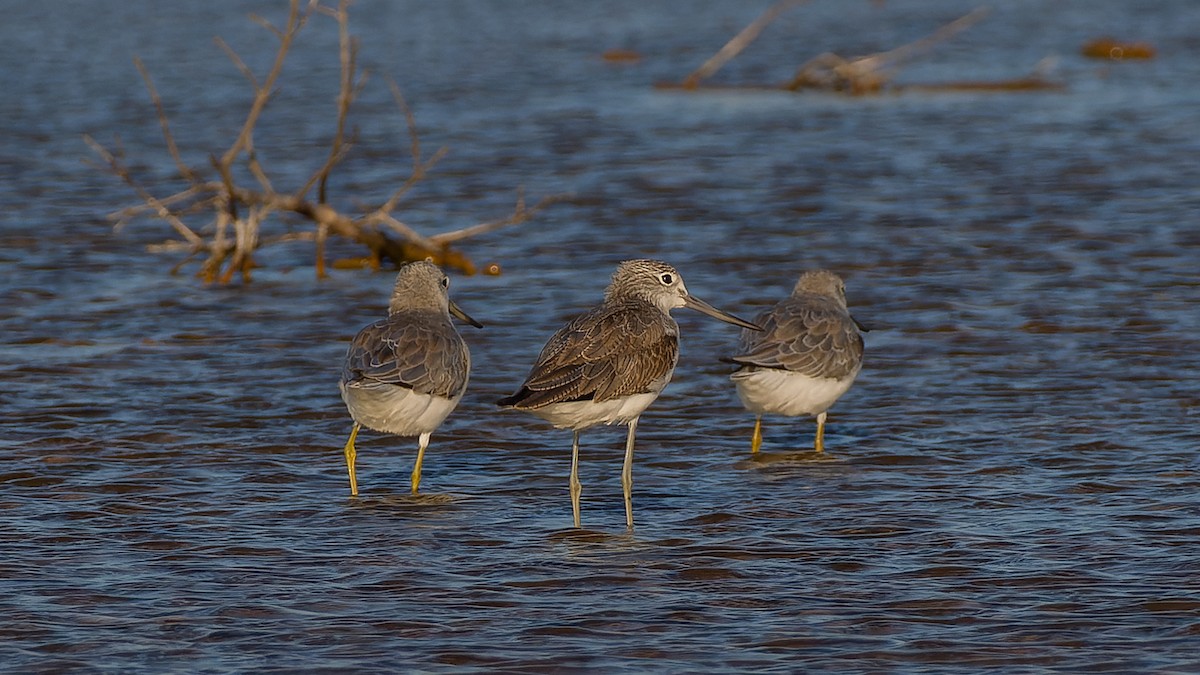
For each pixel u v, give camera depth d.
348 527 12.69
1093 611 10.64
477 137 35.97
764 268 23.09
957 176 30.58
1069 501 13.16
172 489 13.68
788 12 67.38
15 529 12.55
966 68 49.59
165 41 56.66
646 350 13.05
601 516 13.03
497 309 20.84
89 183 30.44
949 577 11.38
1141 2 70.31
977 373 17.56
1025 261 23.25
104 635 10.34
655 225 26.38
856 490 13.66
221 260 23.12
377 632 10.41
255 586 11.28
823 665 9.79
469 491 13.76
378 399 13.13
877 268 23.00
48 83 45.38
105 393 16.84
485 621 10.60
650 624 10.53
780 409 14.73
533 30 61.81
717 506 13.26
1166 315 19.89
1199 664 9.69
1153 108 39.50
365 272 23.69
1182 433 15.11
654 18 66.06
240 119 38.81
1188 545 11.94
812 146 34.44
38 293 21.72
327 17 65.88
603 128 37.28
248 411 16.25
